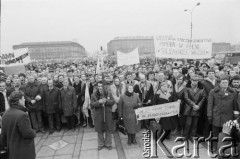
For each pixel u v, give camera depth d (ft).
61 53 293.02
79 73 34.06
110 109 20.18
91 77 26.48
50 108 24.94
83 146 21.33
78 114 26.84
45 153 20.15
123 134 23.97
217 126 17.61
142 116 20.31
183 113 20.84
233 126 11.19
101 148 20.38
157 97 20.90
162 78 23.09
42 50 288.71
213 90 17.97
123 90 24.08
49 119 25.40
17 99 13.47
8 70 40.01
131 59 38.27
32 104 24.64
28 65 94.58
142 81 24.43
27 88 24.98
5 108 22.12
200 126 21.21
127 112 20.27
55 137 24.04
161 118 21.12
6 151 13.70
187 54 31.01
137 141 21.72
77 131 25.70
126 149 20.08
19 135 13.29
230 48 262.47
